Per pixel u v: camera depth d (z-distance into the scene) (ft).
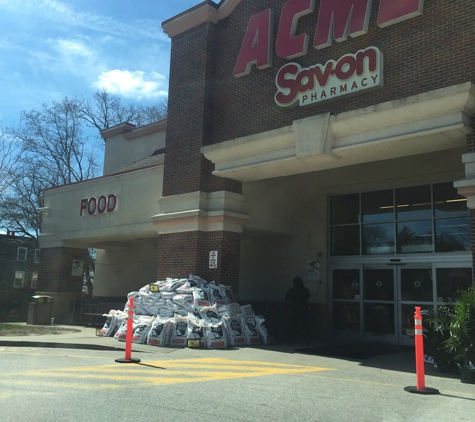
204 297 43.73
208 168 50.44
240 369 30.07
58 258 70.03
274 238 60.49
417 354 24.68
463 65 34.58
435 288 47.19
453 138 35.78
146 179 58.95
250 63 47.37
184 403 19.81
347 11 40.83
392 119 36.52
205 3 51.52
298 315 46.73
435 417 18.93
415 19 37.35
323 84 41.01
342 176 54.39
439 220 48.03
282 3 46.57
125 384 23.52
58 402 19.26
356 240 54.08
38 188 114.52
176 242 50.34
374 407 20.38
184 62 53.78
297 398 21.66
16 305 81.92
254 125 46.65
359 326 52.11
